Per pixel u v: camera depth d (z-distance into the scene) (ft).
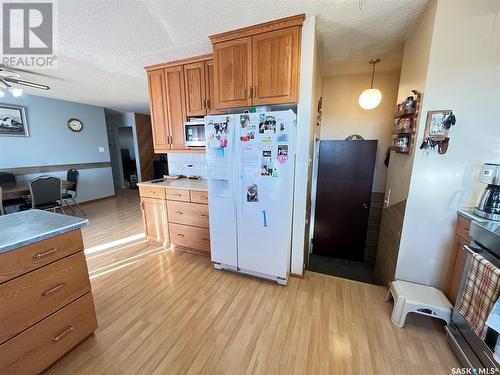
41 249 3.74
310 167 7.61
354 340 4.81
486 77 4.74
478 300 3.82
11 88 9.15
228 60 6.53
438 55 4.95
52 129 14.43
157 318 5.45
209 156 6.62
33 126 13.47
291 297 6.22
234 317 5.47
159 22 5.70
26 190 10.75
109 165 18.58
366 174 10.76
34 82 10.58
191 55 7.80
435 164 5.36
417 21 5.87
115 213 14.39
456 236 5.28
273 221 6.29
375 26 6.15
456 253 5.23
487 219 4.50
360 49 7.70
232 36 6.29
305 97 6.17
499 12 4.46
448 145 5.19
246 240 6.75
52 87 11.61
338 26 6.15
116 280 7.04
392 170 7.91
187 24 5.84
